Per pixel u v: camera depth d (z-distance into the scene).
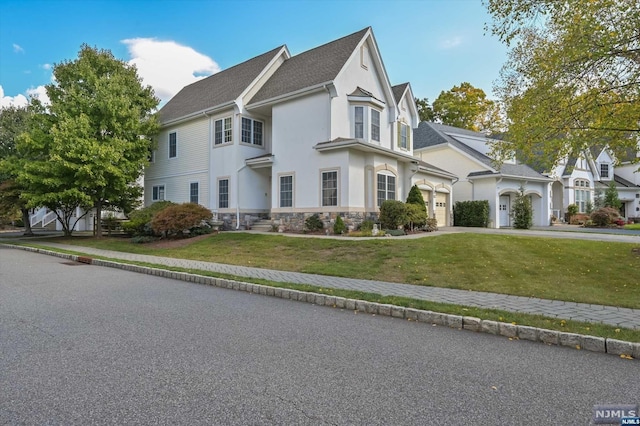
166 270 9.39
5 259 12.72
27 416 2.68
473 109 40.25
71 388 3.13
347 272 8.77
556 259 9.16
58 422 2.60
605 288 6.81
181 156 21.31
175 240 16.16
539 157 9.95
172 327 4.93
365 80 17.72
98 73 19.69
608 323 4.81
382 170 16.58
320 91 15.79
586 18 8.12
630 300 6.02
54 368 3.55
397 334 4.75
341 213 14.95
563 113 8.92
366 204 15.89
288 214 16.73
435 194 21.67
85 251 14.16
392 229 15.08
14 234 25.34
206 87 23.03
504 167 24.92
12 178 21.42
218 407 2.82
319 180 15.70
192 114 19.97
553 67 8.98
